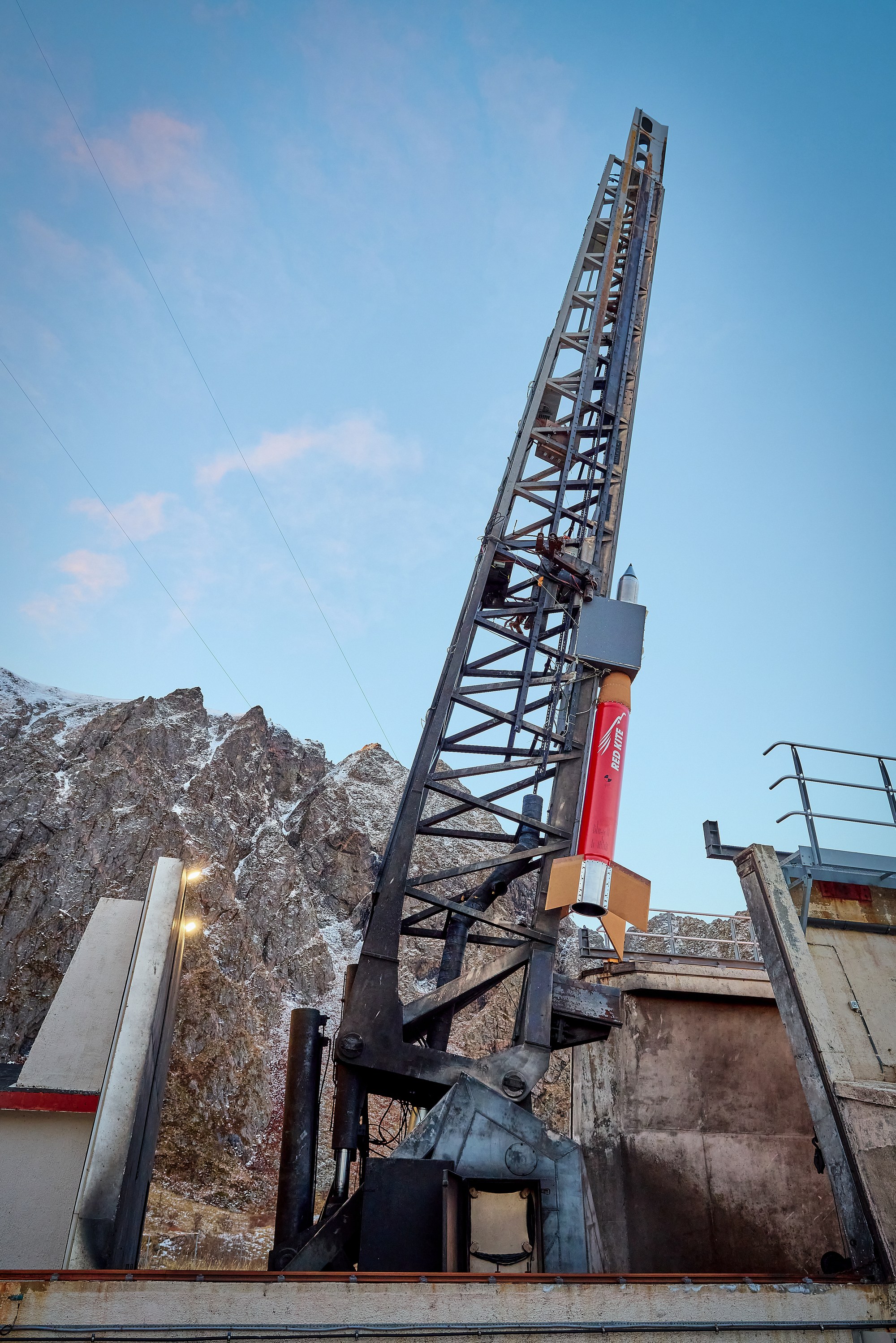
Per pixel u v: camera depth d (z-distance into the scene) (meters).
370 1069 13.09
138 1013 11.87
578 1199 11.29
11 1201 11.80
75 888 84.75
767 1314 9.34
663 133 26.20
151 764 112.94
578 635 17.16
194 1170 55.62
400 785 151.00
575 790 15.96
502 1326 8.42
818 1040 11.97
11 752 110.25
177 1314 7.71
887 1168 10.77
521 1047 13.55
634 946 20.89
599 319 21.66
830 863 13.88
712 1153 17.39
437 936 15.46
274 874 107.12
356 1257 11.52
